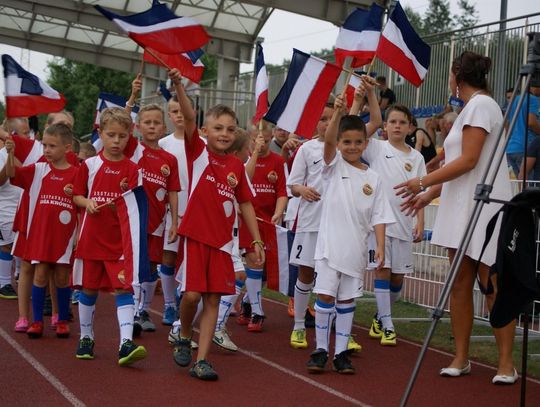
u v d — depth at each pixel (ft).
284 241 25.93
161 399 17.69
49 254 23.30
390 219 20.63
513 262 15.35
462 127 19.92
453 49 39.91
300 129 22.26
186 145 19.65
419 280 30.81
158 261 24.97
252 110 62.23
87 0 67.72
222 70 71.51
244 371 20.57
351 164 20.93
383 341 24.64
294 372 20.63
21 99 24.21
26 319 24.71
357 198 20.48
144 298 25.17
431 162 34.17
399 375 20.68
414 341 25.46
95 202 21.12
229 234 19.66
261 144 25.36
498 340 20.15
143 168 24.54
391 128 25.62
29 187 24.00
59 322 23.85
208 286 19.34
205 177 19.56
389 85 44.70
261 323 26.48
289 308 30.04
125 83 137.28
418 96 42.42
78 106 135.23
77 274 21.16
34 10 69.21
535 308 26.45
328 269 20.26
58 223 23.47
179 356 19.98
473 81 20.44
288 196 26.76
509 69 36.37
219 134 19.79
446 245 20.31
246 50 71.20
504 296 15.72
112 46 85.20
